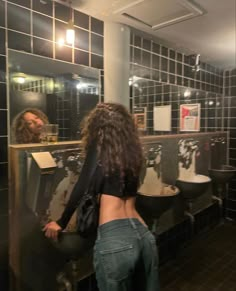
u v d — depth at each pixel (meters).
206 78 3.14
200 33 2.13
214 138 3.15
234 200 3.46
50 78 1.63
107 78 1.92
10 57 1.44
